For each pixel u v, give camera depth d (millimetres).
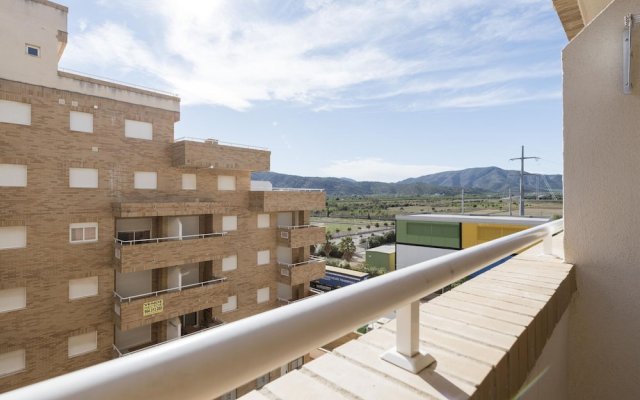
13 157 11305
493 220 19891
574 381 2064
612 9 1927
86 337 12680
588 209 2043
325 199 20641
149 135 14461
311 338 620
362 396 867
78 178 12594
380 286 798
